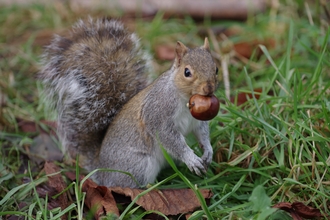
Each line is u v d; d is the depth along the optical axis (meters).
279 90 10.98
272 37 13.41
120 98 9.95
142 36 13.97
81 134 10.14
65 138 10.31
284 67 11.55
